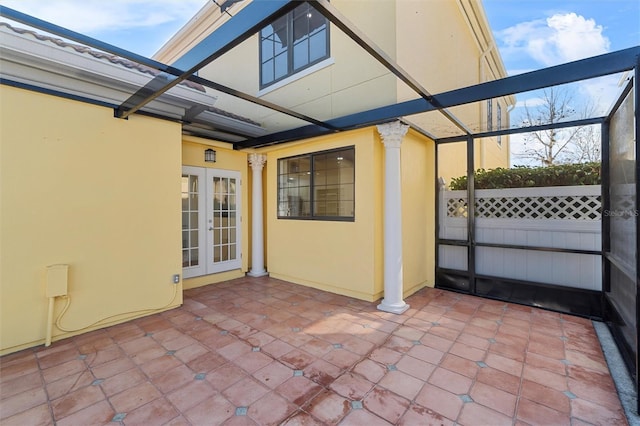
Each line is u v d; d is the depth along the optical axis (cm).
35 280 320
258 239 633
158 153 417
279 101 584
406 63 446
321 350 307
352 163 482
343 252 487
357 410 217
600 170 391
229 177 607
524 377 257
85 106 354
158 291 417
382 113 388
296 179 571
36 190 322
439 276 532
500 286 466
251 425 203
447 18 569
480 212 491
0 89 301
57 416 213
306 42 546
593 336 335
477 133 483
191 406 222
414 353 299
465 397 231
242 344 321
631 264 275
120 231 383
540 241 436
